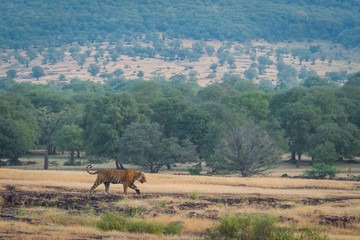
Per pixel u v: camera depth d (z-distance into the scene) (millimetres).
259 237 24969
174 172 128750
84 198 40250
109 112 142500
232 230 25438
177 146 127500
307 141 144500
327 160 130875
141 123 141375
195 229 29109
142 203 38438
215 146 123688
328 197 51375
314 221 33531
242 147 108000
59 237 22609
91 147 144750
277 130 144250
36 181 56531
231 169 110562
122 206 36531
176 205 38312
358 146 135500
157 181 68875
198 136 139375
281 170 137250
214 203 40188
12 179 59906
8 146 145250
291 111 152875
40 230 24891
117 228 28031
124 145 127188
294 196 51531
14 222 26188
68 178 64250
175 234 27438
